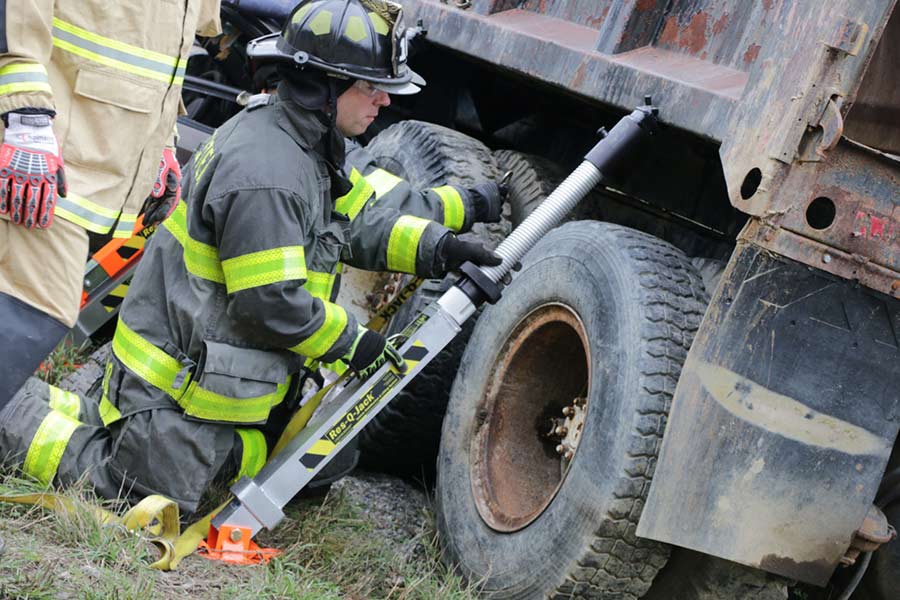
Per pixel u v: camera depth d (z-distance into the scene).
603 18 4.22
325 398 3.83
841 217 3.11
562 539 3.44
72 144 3.04
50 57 2.91
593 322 3.57
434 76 5.63
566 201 3.71
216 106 6.41
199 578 3.24
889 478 3.51
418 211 4.08
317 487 4.15
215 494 3.80
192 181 3.62
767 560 3.22
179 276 3.62
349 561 3.78
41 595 2.71
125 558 3.10
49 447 3.66
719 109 3.39
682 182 4.21
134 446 3.61
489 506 3.89
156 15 3.11
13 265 3.01
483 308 4.31
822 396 3.19
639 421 3.29
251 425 3.84
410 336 3.68
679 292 3.48
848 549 3.30
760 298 3.14
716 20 3.73
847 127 3.48
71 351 5.05
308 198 3.47
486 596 3.70
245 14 6.01
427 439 4.57
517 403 4.05
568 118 5.03
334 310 3.53
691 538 3.20
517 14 4.68
